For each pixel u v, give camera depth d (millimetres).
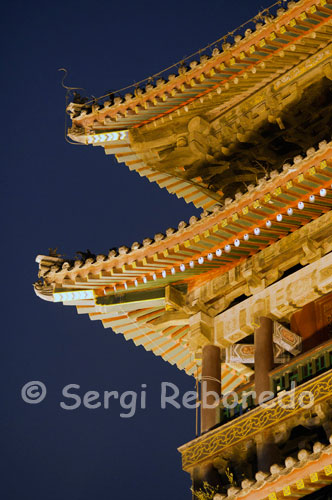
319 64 38844
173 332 42781
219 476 37250
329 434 34875
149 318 41562
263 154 41344
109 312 41094
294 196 36000
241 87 40156
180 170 42750
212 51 39250
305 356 35875
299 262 37969
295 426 35719
